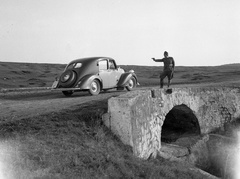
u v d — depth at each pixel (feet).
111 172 16.60
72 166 15.58
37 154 15.37
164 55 37.60
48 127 19.75
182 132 44.27
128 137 22.27
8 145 15.61
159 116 30.50
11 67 200.75
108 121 23.40
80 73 33.35
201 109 42.34
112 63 38.09
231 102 50.96
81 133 20.49
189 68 287.28
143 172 18.75
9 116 21.25
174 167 24.34
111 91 41.11
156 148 28.96
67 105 25.49
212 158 40.91
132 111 22.74
